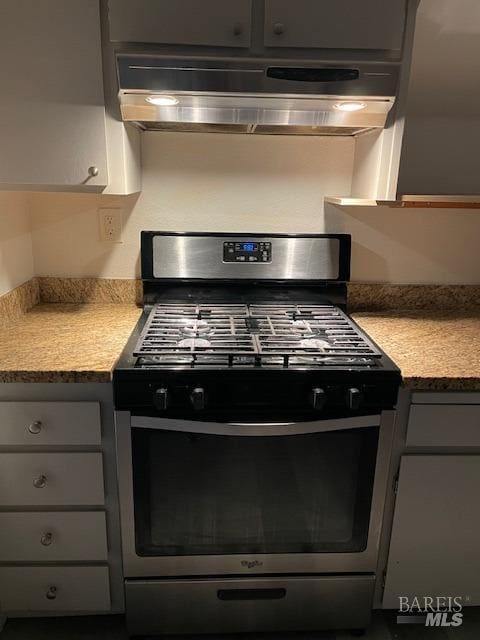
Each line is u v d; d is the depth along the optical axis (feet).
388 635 4.74
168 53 3.79
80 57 3.82
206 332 4.43
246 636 4.70
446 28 4.15
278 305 5.37
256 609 4.50
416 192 5.42
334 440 3.98
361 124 4.22
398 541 4.40
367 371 3.78
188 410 3.82
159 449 3.93
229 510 4.18
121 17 3.70
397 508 4.28
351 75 3.87
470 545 4.46
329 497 4.17
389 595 4.58
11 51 3.78
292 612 4.54
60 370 3.74
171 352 3.88
